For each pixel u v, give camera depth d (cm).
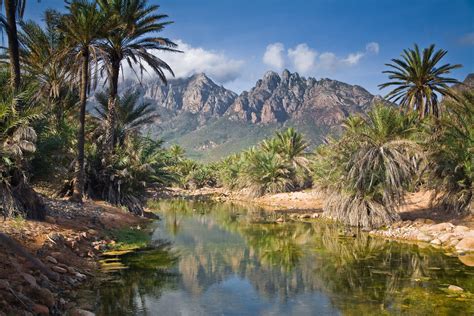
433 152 1597
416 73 2373
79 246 946
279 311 618
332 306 639
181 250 1105
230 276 827
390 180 1495
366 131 1591
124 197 1870
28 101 1066
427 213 1683
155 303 639
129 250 1073
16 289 535
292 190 3616
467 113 1555
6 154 929
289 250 1126
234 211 2406
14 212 942
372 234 1423
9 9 1034
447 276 817
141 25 1739
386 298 677
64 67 1588
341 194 1703
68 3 1546
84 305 604
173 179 2131
